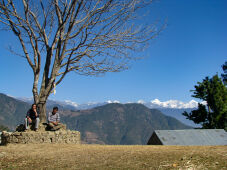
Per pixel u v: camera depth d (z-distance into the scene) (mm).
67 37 16422
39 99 16562
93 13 16562
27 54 16969
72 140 14562
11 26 16547
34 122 14531
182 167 6336
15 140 13617
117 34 17406
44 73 17172
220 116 39000
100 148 10719
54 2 16719
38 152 10031
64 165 7348
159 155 7738
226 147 9359
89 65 17625
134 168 6527
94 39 17062
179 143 19922
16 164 7840
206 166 6285
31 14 17500
